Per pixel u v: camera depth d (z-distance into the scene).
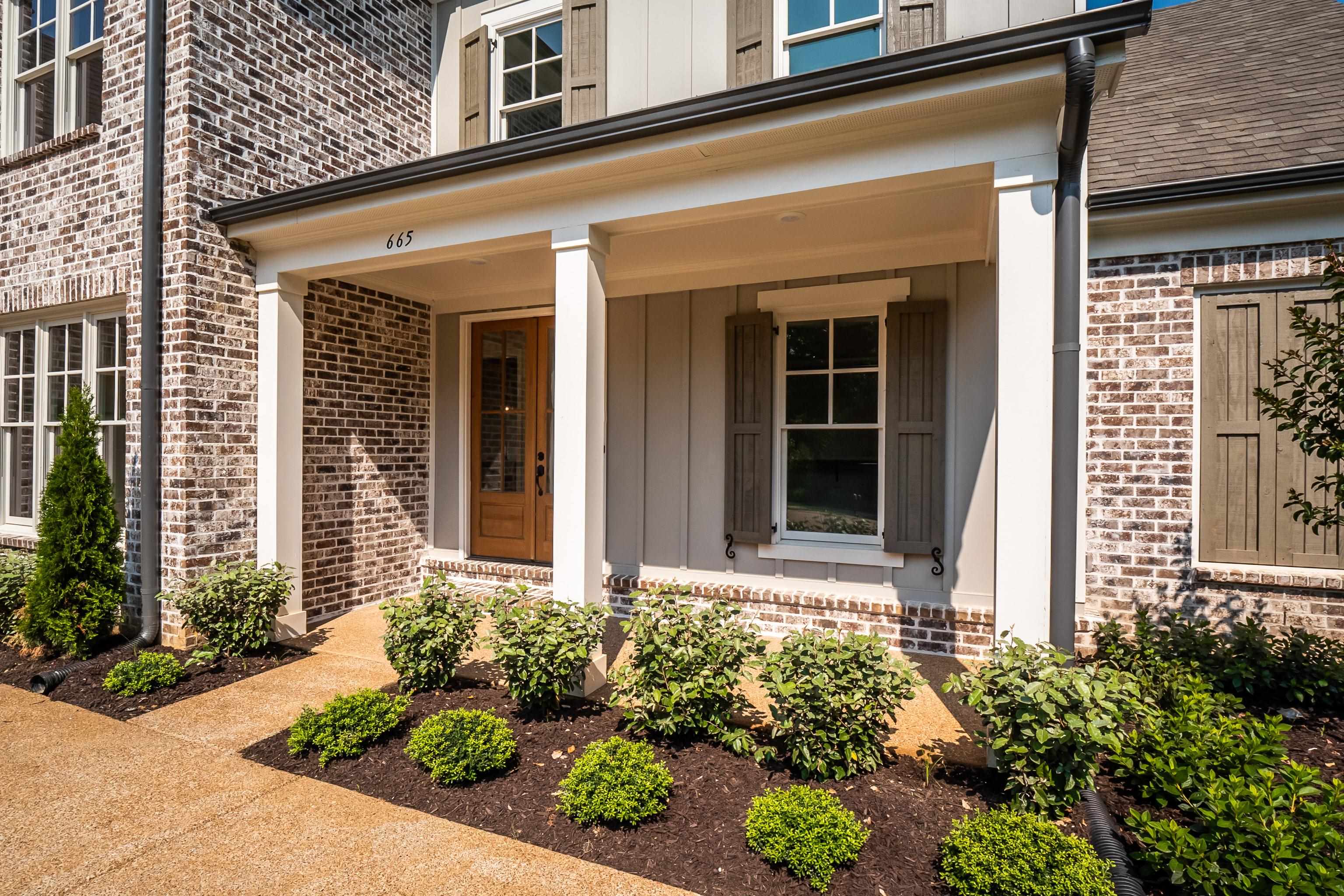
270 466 5.02
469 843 2.59
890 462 4.84
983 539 4.64
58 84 5.60
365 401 6.02
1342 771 2.92
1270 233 4.05
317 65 5.64
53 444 5.80
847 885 2.29
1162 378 4.27
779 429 5.37
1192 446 4.25
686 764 3.06
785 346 5.39
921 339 4.75
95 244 5.20
